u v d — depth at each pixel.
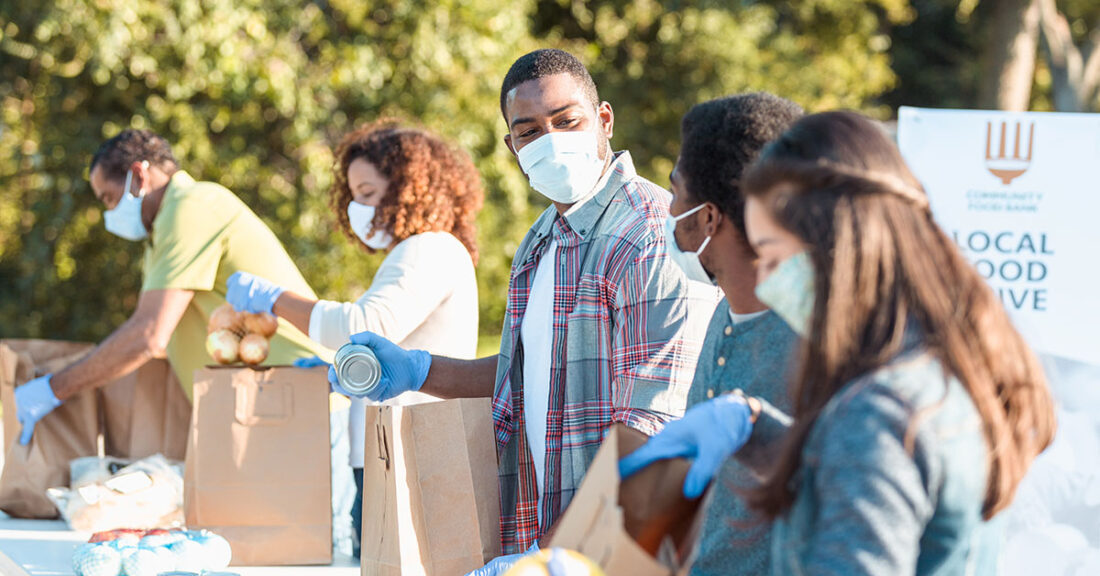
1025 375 1.84
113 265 14.77
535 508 3.70
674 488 2.13
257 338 4.38
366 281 14.75
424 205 4.47
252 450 4.13
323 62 14.45
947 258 1.85
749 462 2.12
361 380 3.81
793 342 2.33
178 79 13.39
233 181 14.09
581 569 1.95
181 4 13.00
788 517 1.87
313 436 4.16
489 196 15.27
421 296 4.28
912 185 1.89
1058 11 24.94
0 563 3.97
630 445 2.25
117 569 3.50
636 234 3.40
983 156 4.37
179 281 5.04
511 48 15.59
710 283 2.81
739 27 19.36
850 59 21.47
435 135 4.69
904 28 26.17
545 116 3.50
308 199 14.32
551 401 3.52
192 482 4.16
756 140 2.52
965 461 1.73
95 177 5.46
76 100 14.31
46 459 5.04
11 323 15.08
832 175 1.85
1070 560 4.25
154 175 5.43
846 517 1.68
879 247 1.80
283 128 14.44
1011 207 4.37
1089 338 4.35
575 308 3.48
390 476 3.47
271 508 4.12
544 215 3.79
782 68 19.69
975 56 26.05
